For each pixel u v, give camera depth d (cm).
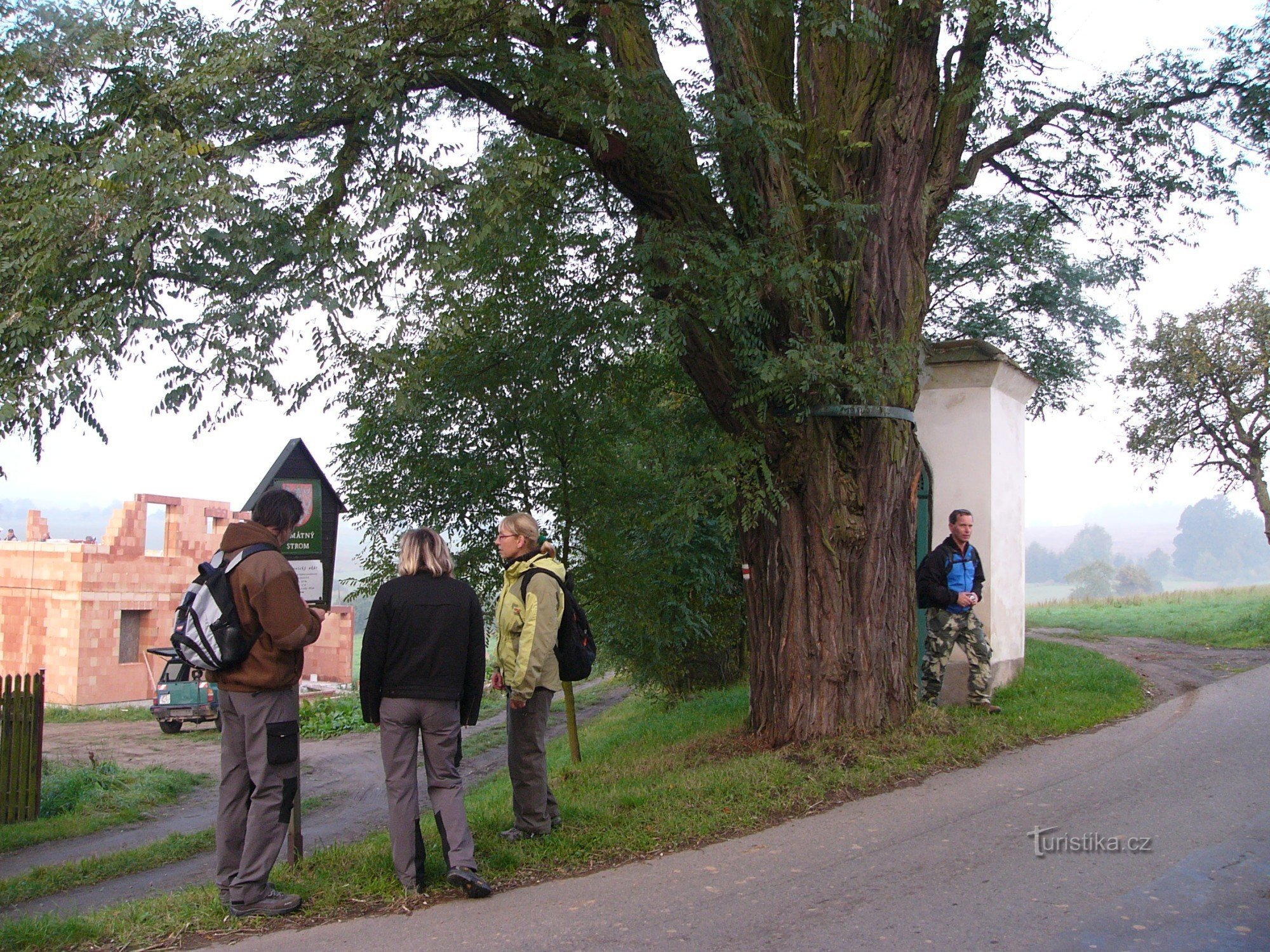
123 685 2627
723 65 811
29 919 460
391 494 909
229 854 470
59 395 643
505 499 933
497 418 909
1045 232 1263
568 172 905
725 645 1541
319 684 3044
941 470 1005
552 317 874
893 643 791
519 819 567
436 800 493
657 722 1229
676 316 740
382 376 743
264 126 775
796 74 873
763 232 789
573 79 769
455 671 496
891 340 770
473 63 808
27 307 672
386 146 777
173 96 755
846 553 786
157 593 2720
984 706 863
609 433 955
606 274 871
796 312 776
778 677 794
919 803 616
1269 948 392
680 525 836
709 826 579
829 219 802
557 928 434
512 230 814
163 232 695
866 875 490
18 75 730
